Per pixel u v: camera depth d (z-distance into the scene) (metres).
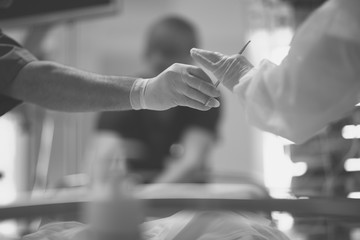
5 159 2.64
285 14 1.14
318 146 1.08
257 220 0.87
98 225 0.55
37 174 1.81
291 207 0.84
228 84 0.80
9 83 0.95
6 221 0.97
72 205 0.96
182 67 0.83
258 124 0.73
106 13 1.75
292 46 0.69
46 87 0.93
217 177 1.86
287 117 0.69
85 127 3.23
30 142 1.78
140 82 0.90
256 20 1.24
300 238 0.96
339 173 1.05
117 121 1.97
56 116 1.99
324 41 0.66
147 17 4.43
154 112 1.98
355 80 0.66
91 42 4.34
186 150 1.96
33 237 0.85
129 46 4.55
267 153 3.40
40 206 0.95
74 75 0.93
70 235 0.81
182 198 0.95
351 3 0.67
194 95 0.81
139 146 1.96
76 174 1.93
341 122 1.03
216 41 4.25
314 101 0.66
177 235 0.81
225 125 4.01
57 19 1.76
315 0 1.05
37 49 1.83
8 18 1.77
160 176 1.93
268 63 0.74
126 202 0.55
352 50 0.66
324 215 0.81
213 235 0.78
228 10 4.17
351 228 0.93
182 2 4.28
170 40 1.95
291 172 1.15
